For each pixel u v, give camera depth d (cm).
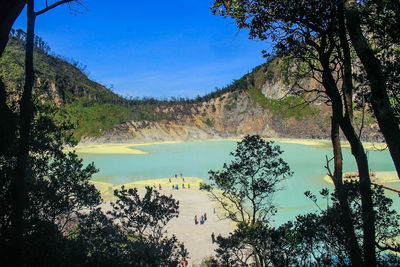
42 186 1073
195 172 5747
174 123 15712
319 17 629
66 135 1279
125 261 1034
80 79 19288
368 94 719
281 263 755
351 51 814
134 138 13975
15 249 715
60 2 771
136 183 4800
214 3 705
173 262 1096
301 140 11738
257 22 690
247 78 17050
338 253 751
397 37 647
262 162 1333
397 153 438
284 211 2952
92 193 1325
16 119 940
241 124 15312
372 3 632
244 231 1051
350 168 5247
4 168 867
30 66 798
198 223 2802
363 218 613
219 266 1198
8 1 539
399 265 700
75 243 994
